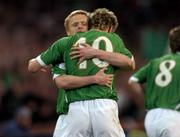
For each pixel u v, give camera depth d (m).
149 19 60.72
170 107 22.58
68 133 19.80
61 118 20.31
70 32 20.80
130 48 57.31
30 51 54.66
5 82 49.03
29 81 48.91
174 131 22.25
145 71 23.59
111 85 19.98
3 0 61.19
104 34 20.34
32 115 37.72
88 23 20.73
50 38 57.41
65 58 20.27
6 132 34.31
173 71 22.91
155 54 56.03
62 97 20.36
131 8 61.19
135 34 58.94
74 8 60.75
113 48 20.22
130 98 43.06
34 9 60.72
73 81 19.88
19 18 59.75
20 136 34.06
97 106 19.66
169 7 62.34
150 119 22.73
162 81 22.94
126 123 39.41
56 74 20.31
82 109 19.72
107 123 19.53
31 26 58.94
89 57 19.97
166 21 60.47
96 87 19.83
